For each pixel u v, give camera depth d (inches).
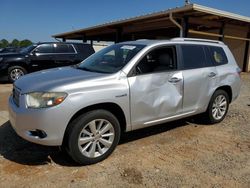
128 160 159.8
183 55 197.8
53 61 457.7
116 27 669.9
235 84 238.2
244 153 174.1
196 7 407.2
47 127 139.0
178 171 148.3
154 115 178.2
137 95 166.2
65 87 142.7
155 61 180.2
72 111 142.3
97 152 155.6
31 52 448.5
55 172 144.3
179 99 191.6
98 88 151.2
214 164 157.6
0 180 135.4
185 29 466.6
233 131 215.8
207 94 214.4
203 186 134.6
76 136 145.4
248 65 713.6
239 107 296.7
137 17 518.3
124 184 134.3
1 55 441.4
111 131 159.0
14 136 190.2
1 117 235.9
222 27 534.9
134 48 182.2
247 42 698.8
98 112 151.3
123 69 165.3
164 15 467.8
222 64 229.6
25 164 151.9
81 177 139.9
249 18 512.4
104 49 210.7
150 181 137.6
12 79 439.5
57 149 170.9
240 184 137.6
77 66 199.9
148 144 184.4
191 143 188.4
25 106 144.5
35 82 154.4
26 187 130.1
